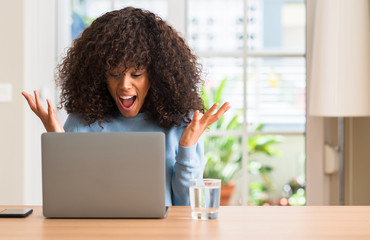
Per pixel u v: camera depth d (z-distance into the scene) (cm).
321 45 275
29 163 301
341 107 269
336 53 270
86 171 135
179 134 183
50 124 159
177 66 178
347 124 306
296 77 326
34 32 306
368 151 288
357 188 298
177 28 322
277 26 381
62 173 136
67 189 136
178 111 181
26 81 297
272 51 325
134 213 136
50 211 136
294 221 133
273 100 327
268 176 329
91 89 177
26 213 141
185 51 185
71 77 181
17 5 296
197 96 189
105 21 177
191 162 164
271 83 327
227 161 327
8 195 296
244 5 325
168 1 322
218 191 136
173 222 132
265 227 127
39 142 317
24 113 296
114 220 135
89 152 135
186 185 167
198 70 206
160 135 134
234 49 326
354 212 145
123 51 166
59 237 117
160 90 178
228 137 326
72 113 184
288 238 116
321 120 313
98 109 179
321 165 314
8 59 296
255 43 327
